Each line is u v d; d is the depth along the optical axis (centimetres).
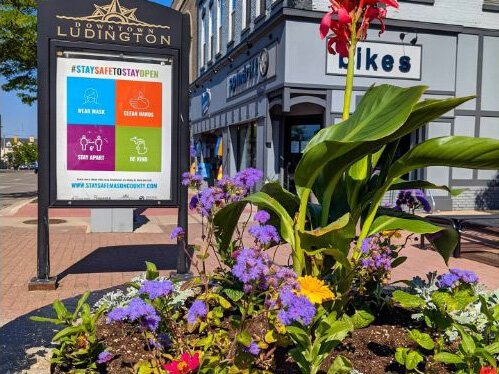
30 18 1773
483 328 298
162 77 579
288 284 221
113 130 569
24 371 267
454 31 1427
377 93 262
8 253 811
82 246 883
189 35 583
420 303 269
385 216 305
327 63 1331
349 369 225
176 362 206
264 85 1495
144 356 283
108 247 875
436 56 1424
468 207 1492
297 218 290
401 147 1434
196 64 2708
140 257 786
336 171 282
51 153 558
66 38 554
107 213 1052
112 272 678
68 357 265
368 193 300
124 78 570
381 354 287
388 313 349
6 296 554
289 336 254
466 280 279
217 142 2170
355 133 249
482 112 1498
